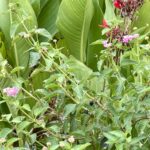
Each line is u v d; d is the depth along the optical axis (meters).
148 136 1.26
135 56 1.33
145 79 1.33
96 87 1.40
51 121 1.43
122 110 1.27
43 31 1.43
